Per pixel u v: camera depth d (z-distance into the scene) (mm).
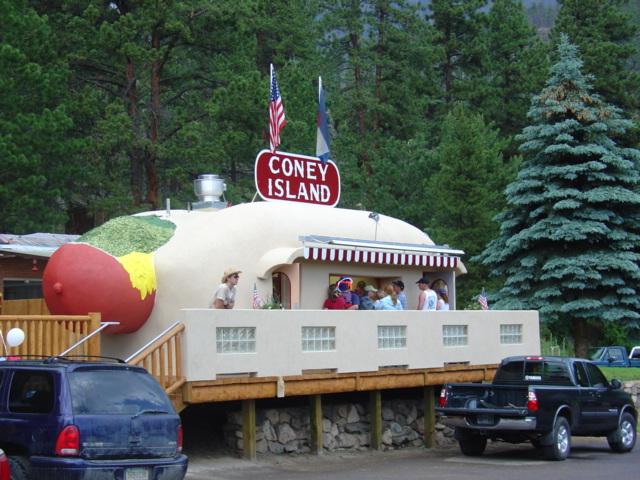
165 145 37031
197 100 40156
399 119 57656
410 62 58688
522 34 62969
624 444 19922
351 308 19141
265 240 19062
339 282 19297
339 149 47875
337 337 17812
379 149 53969
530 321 22594
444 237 39500
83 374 10969
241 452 16766
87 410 10758
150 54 35188
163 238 18422
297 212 20219
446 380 20203
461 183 39656
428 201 46188
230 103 36531
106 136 34281
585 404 18766
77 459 10516
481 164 40094
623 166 31312
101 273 16969
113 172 38312
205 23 37250
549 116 32094
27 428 10789
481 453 19047
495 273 33156
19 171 30000
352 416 19188
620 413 19859
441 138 52438
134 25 35062
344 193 46844
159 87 38750
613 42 58562
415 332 19547
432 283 22891
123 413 11023
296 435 17969
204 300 17750
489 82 61625
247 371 16047
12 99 30469
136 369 11508
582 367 19125
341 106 54219
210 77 39938
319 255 19219
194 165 37750
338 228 20719
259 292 18594
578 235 30453
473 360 20922
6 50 30062
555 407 17938
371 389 18500
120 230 18078
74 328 15297
